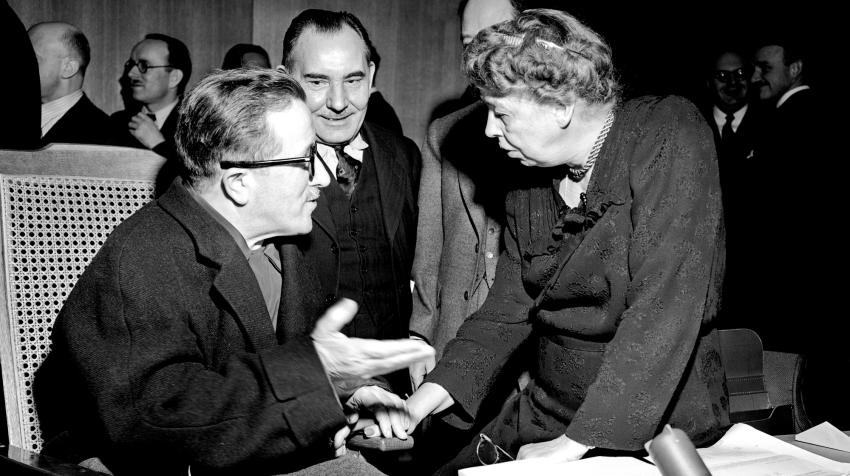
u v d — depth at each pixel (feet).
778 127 13.78
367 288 7.00
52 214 5.14
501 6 7.39
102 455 4.67
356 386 5.13
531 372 7.10
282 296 5.12
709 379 4.97
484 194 7.44
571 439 4.46
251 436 4.05
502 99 4.85
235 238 4.81
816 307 13.16
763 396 6.09
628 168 4.89
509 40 4.80
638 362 4.47
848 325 12.72
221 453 4.07
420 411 5.36
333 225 6.77
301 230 4.90
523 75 4.72
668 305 4.55
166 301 4.41
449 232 7.64
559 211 5.40
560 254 5.24
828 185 13.20
